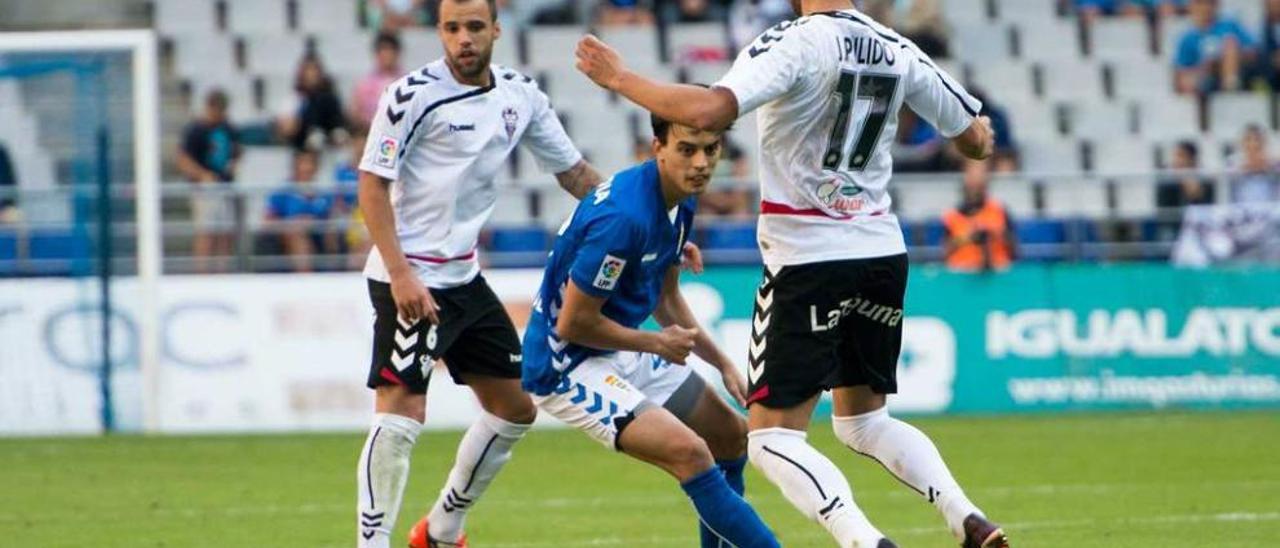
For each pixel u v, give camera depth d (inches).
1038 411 2182.6
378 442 1013.2
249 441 1929.1
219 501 1449.3
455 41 1006.4
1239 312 2226.9
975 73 2908.5
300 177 2379.4
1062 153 2832.2
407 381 1015.6
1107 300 2204.7
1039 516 1330.0
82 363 2043.6
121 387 2048.5
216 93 2409.0
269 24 2834.6
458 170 1023.0
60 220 2063.2
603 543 1204.5
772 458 901.2
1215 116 2906.0
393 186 1031.6
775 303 909.8
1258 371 2223.2
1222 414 2145.7
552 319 923.4
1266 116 2913.4
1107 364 2201.0
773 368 907.4
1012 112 2886.3
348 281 2070.6
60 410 2037.4
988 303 2185.0
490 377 1048.8
